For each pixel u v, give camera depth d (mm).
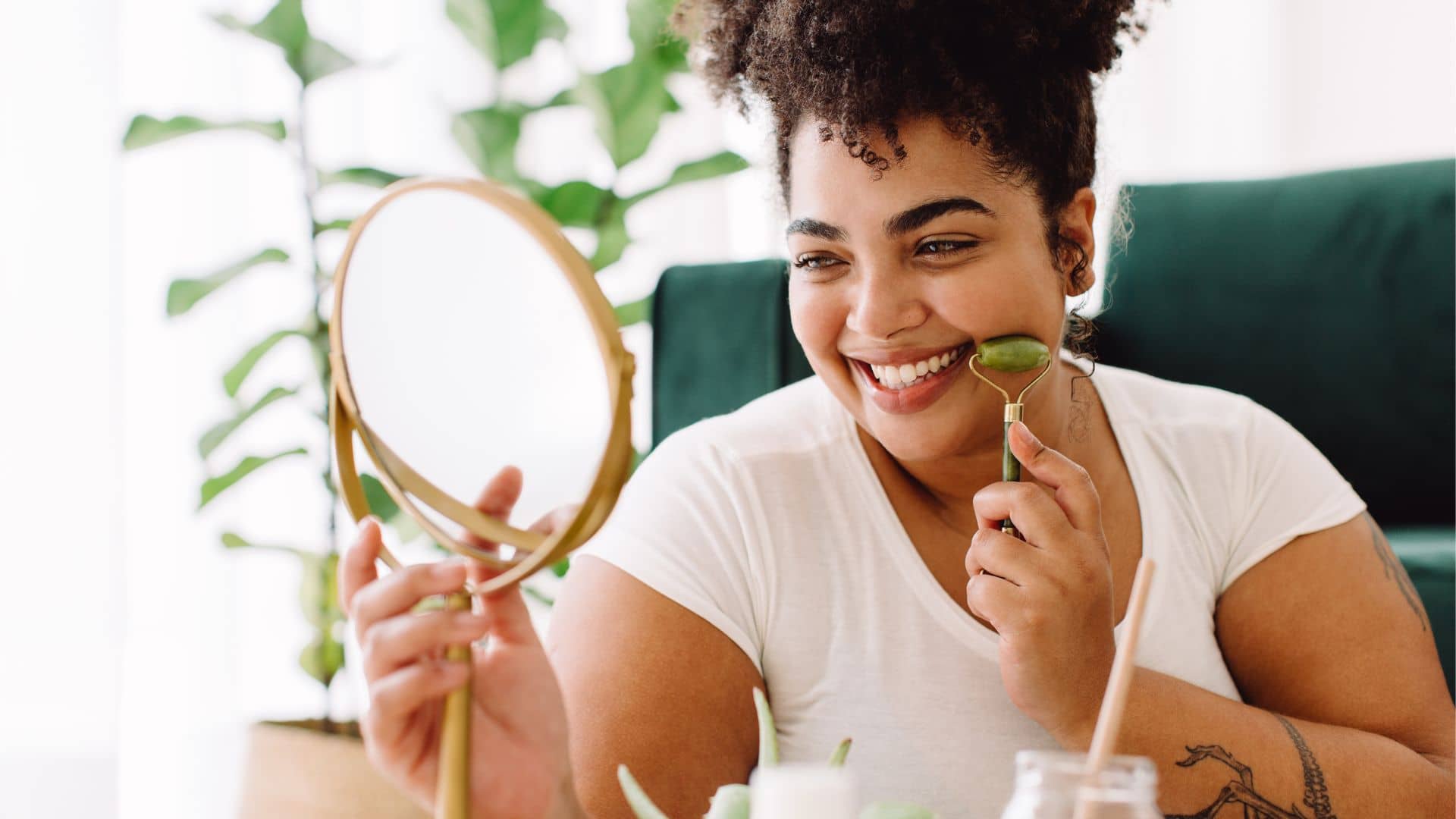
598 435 544
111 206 2391
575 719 1005
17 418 2379
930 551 1097
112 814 2393
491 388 571
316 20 2428
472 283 568
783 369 1605
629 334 2111
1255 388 1938
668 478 1135
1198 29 2711
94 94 2381
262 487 2438
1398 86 2627
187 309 1955
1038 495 911
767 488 1110
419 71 2461
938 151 938
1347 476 1905
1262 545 1152
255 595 2447
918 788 1037
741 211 2594
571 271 544
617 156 2008
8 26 2357
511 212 548
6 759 2381
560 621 1076
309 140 2414
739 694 1062
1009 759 1027
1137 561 1128
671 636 1043
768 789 422
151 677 2422
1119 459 1164
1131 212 2014
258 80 2414
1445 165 1937
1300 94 2686
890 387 1005
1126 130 2707
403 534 1824
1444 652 1506
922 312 969
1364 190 1946
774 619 1088
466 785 575
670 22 1254
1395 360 1894
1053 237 1017
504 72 2090
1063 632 899
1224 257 1968
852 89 930
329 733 1890
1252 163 2699
